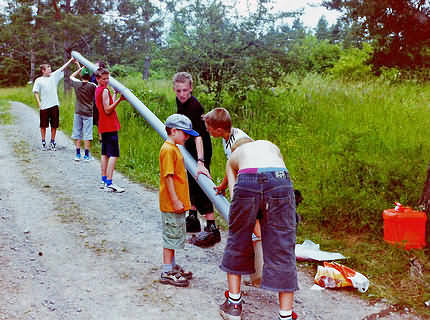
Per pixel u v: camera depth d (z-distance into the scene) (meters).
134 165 7.73
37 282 3.40
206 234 4.38
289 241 2.73
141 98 11.24
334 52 16.42
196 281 3.57
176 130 3.38
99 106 6.12
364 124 8.08
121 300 3.16
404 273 3.67
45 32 25.95
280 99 9.91
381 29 13.41
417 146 6.35
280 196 2.72
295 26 9.77
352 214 4.63
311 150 6.96
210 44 9.38
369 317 3.09
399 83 11.86
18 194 5.85
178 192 3.38
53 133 8.93
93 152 8.91
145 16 26.39
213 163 7.19
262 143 2.97
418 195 4.69
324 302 3.30
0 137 10.39
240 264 2.91
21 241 4.25
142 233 4.65
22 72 49.47
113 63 26.17
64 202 5.62
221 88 9.80
